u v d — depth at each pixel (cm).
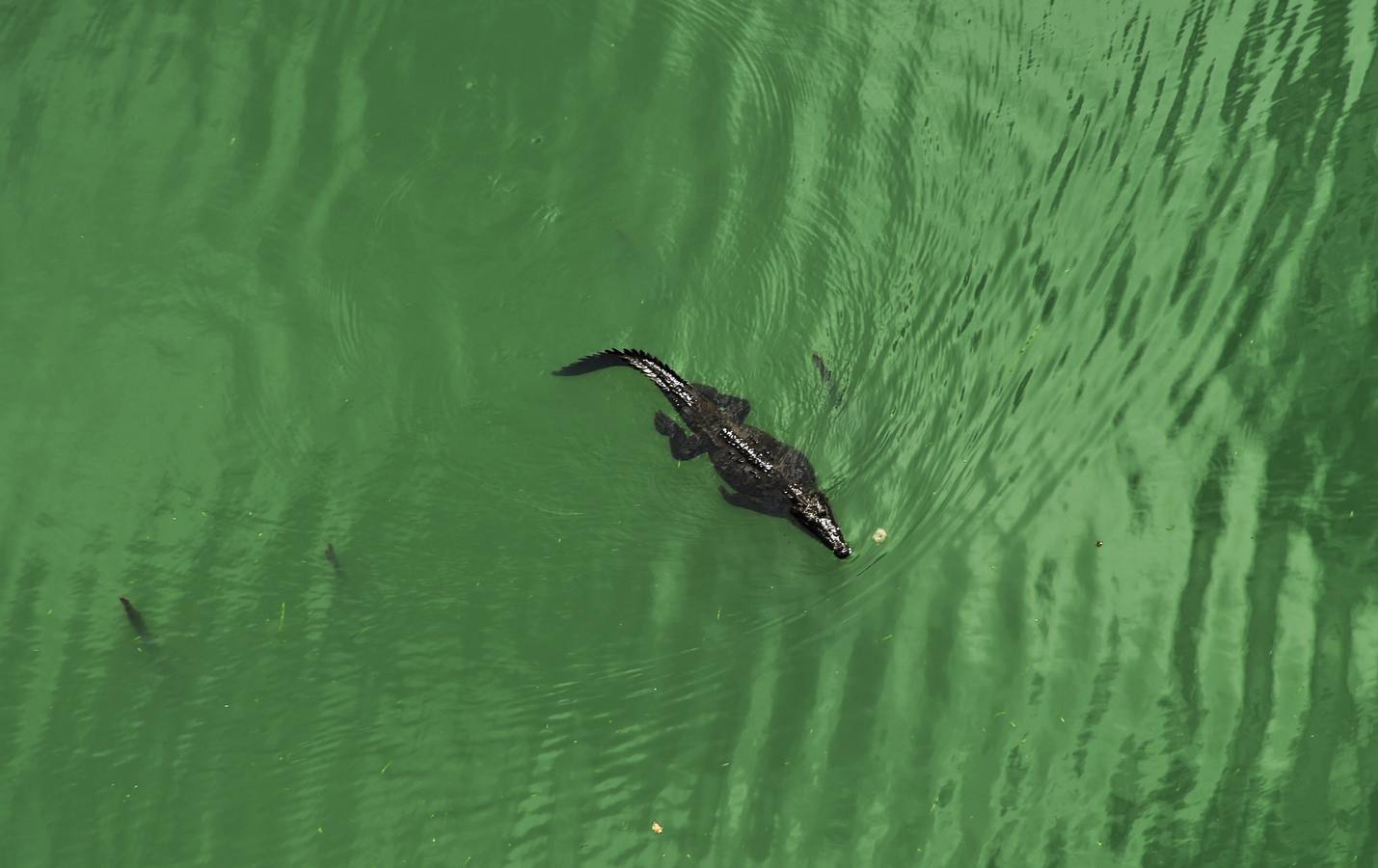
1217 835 977
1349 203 1277
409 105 1402
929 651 1092
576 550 1153
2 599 1127
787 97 1395
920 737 1052
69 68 1409
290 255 1309
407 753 1062
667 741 1062
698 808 1030
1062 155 1338
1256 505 1136
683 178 1347
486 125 1388
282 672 1098
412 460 1197
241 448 1206
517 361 1248
